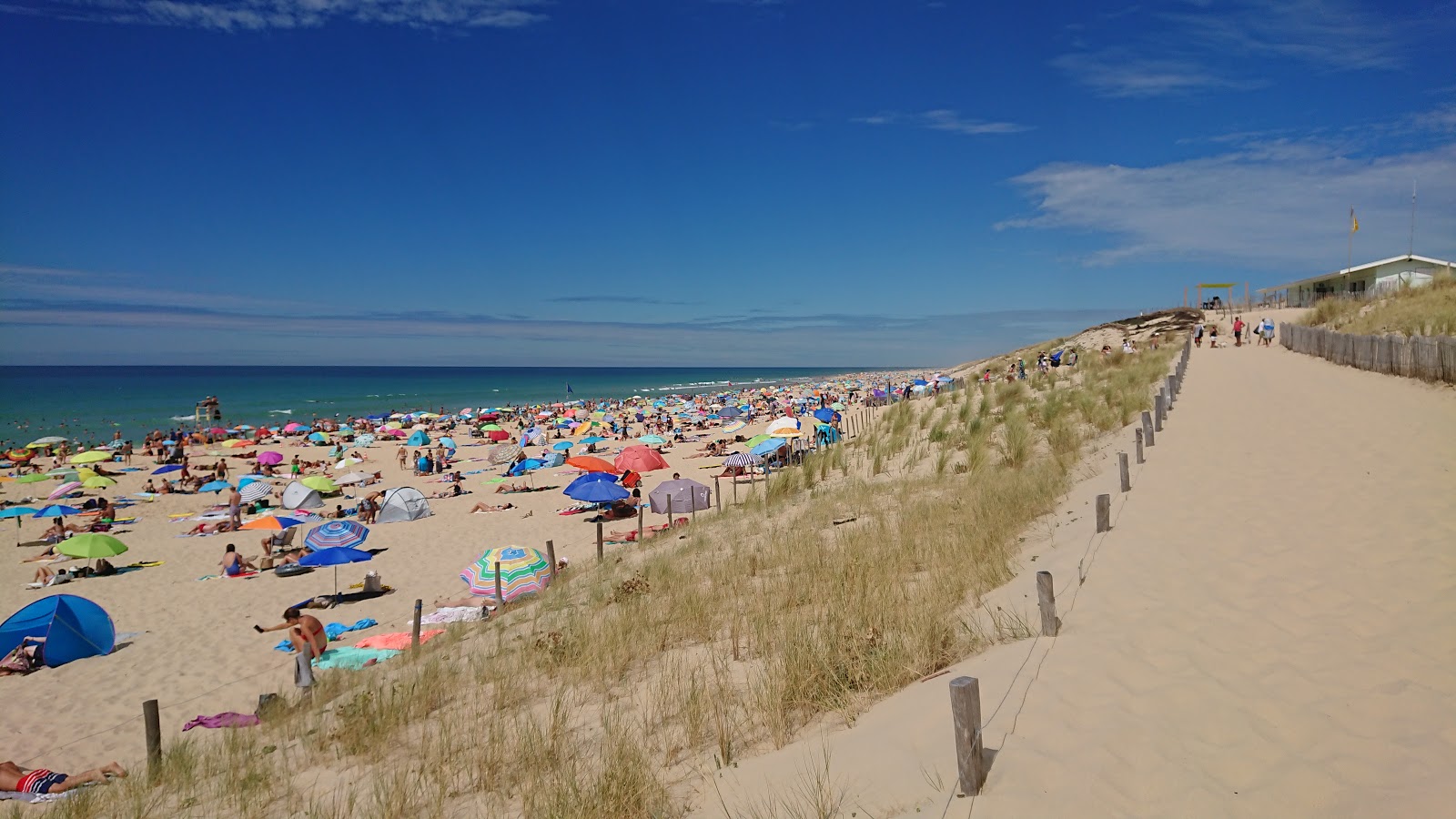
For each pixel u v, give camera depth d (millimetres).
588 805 4609
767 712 5512
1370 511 8078
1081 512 10273
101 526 21625
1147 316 58531
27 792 7441
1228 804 3457
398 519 22500
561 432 44156
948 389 37375
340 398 93312
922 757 4355
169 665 11969
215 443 42312
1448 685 4238
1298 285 53188
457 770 5621
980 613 6902
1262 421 15109
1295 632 5309
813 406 60000
